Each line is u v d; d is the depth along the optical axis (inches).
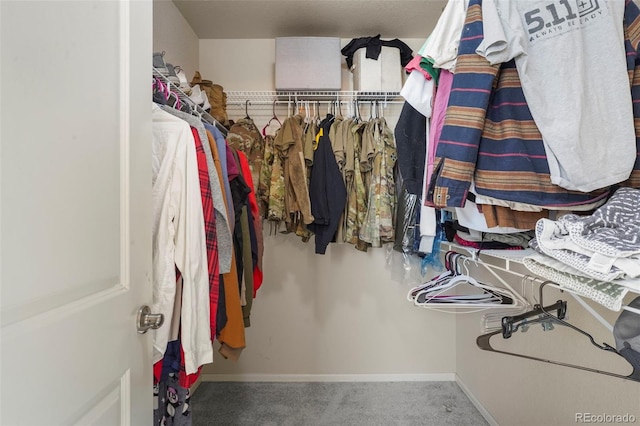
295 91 81.2
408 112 51.7
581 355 44.9
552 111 32.9
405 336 88.4
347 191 76.7
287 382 86.8
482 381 73.3
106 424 23.6
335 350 88.0
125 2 26.2
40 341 17.9
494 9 34.0
